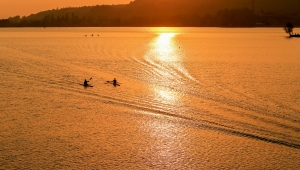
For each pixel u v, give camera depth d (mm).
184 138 37281
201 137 37406
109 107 47219
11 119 43000
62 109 46688
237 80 63344
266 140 36156
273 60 93500
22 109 46719
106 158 33094
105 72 71188
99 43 154250
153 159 33031
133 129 39781
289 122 40438
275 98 50188
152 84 59656
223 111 44500
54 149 34781
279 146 34969
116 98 51094
